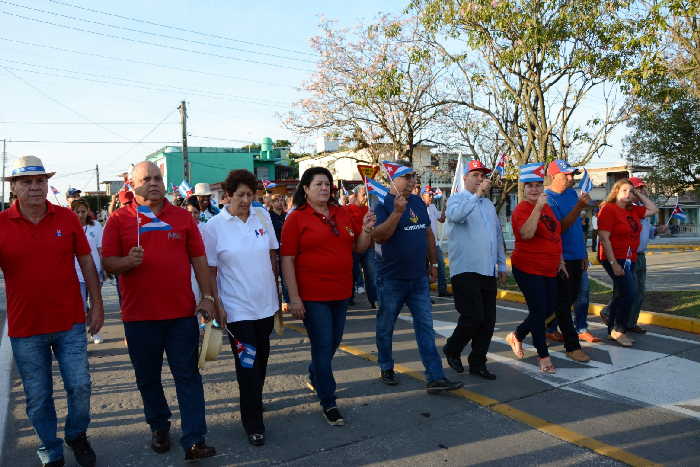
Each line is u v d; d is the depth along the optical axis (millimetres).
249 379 3838
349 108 19000
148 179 3566
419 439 3820
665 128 26859
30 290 3311
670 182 28328
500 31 11930
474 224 4902
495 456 3529
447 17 12266
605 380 4922
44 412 3406
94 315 3633
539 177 5121
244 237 3912
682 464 3342
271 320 4016
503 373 5238
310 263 4133
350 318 8250
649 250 23531
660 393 4551
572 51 12109
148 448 3838
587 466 3363
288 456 3623
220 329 3719
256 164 46844
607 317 6992
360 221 4562
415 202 4812
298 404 4590
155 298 3529
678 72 10977
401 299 4844
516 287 10258
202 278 3744
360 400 4625
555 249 5152
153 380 3717
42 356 3402
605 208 6004
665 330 6746
